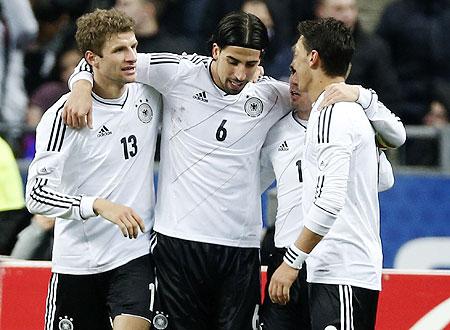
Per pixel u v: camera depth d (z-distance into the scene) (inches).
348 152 864.9
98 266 952.3
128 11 1501.0
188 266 960.9
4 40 1537.9
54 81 1562.5
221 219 960.9
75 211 906.7
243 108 958.4
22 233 1147.9
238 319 970.1
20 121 1533.0
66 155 930.1
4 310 1022.4
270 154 973.2
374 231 895.1
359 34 1526.8
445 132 1434.5
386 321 1023.0
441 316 1023.6
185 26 1611.7
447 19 1599.4
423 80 1598.2
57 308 962.7
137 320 937.5
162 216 967.6
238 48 920.9
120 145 946.1
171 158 967.0
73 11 1598.2
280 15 1569.9
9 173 1173.7
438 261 1423.5
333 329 876.6
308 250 867.4
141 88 958.4
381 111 906.1
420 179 1423.5
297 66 908.6
